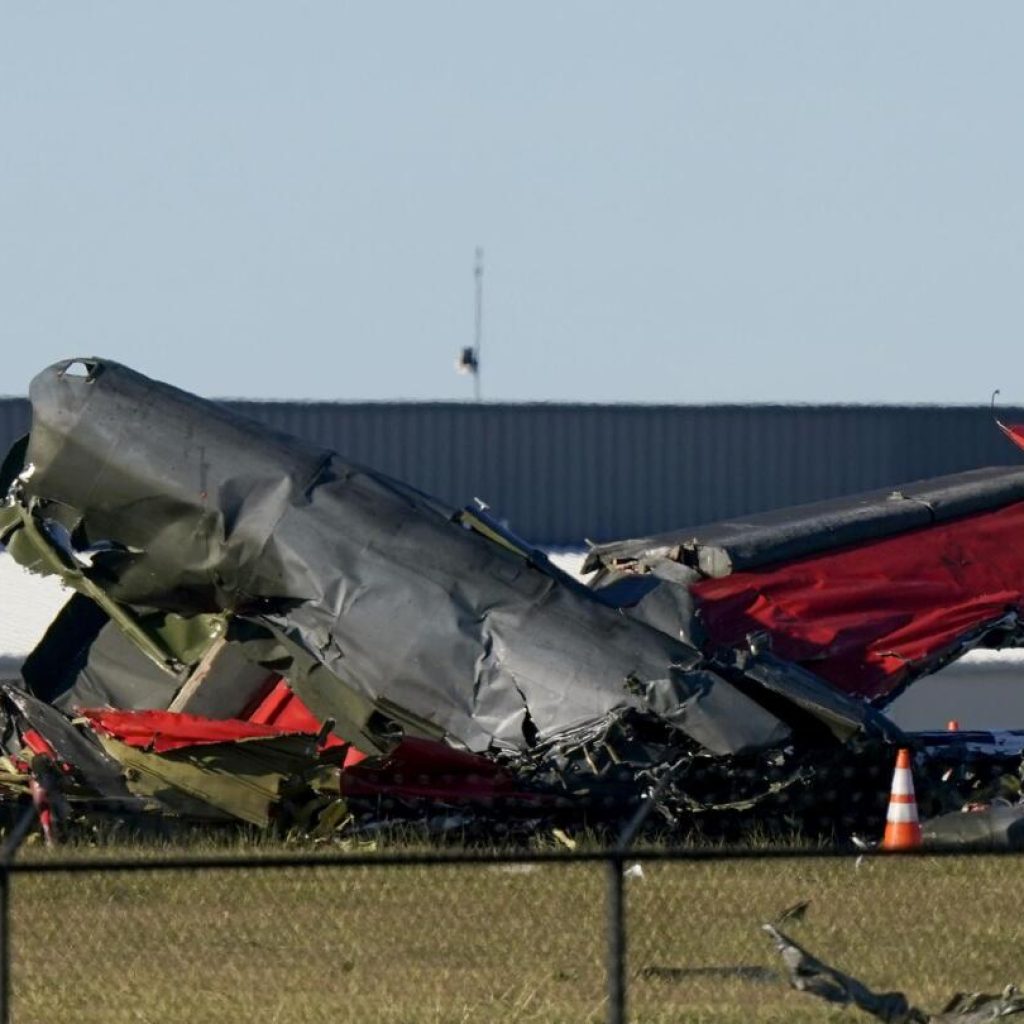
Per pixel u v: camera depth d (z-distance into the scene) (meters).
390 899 62.12
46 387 85.19
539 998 49.59
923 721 134.00
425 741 77.62
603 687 76.12
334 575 80.50
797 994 50.09
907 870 68.50
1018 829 72.12
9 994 41.56
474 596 79.38
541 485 195.38
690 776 75.69
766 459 199.75
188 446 83.31
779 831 77.19
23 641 124.94
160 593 84.06
